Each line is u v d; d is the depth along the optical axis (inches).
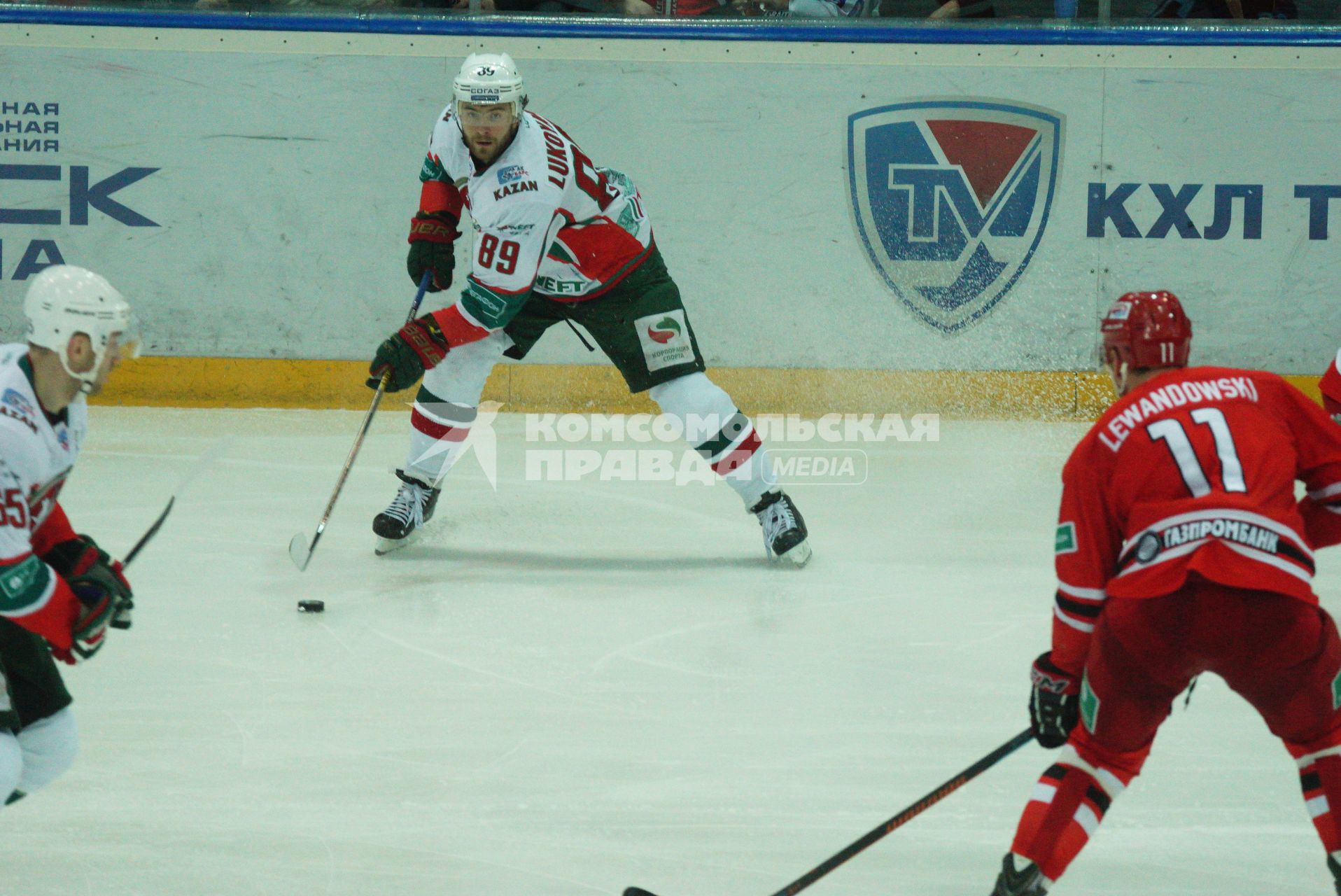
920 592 698.2
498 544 792.3
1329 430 345.7
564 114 1136.2
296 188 1133.1
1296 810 442.6
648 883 390.0
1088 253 1144.8
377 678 561.6
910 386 1160.8
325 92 1122.0
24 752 352.2
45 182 1129.4
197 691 542.9
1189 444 334.0
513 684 556.4
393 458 999.6
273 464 968.9
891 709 531.8
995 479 966.4
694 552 780.0
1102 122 1130.7
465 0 1180.5
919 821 434.0
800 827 427.8
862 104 1129.4
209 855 404.5
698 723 515.5
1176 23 1125.7
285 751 483.8
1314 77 1118.4
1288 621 324.2
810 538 810.2
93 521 804.0
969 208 1141.1
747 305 1153.4
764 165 1136.8
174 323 1148.5
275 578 709.3
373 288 1144.8
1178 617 326.6
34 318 307.3
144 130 1124.5
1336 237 1136.2
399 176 1132.5
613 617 652.1
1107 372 1159.0
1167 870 401.1
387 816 433.1
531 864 400.8
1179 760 482.9
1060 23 1123.9
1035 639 621.0
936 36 1120.2
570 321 781.9
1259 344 1151.0
